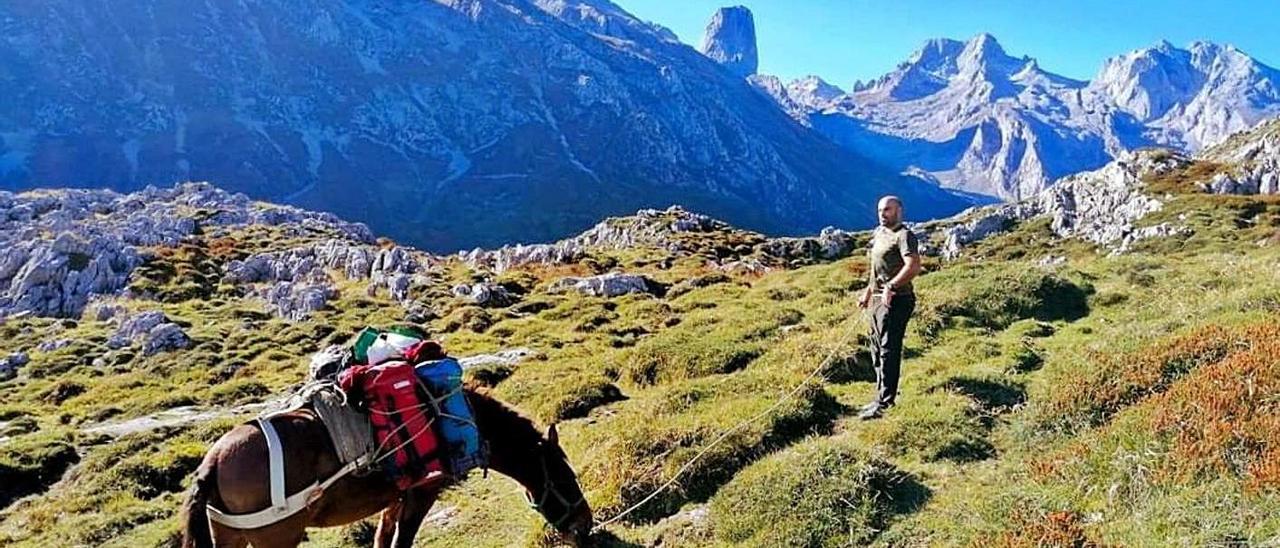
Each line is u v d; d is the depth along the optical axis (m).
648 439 12.10
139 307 56.94
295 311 51.94
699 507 10.71
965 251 92.94
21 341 50.84
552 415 16.42
